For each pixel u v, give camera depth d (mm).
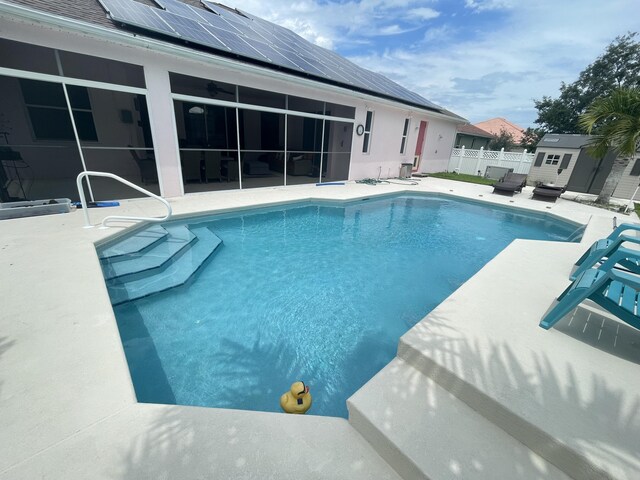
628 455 1369
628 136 8219
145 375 2555
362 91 10289
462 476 1367
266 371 2672
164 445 1491
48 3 4938
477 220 8055
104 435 1512
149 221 5238
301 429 1688
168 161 6777
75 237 4168
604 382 1833
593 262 3111
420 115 13688
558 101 23922
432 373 1989
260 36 9516
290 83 7762
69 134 8336
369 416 1658
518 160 15203
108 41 5148
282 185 9836
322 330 3279
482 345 2156
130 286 3752
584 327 2449
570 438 1439
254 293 3936
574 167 12602
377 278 4531
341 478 1440
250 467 1430
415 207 9172
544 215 8367
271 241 5797
